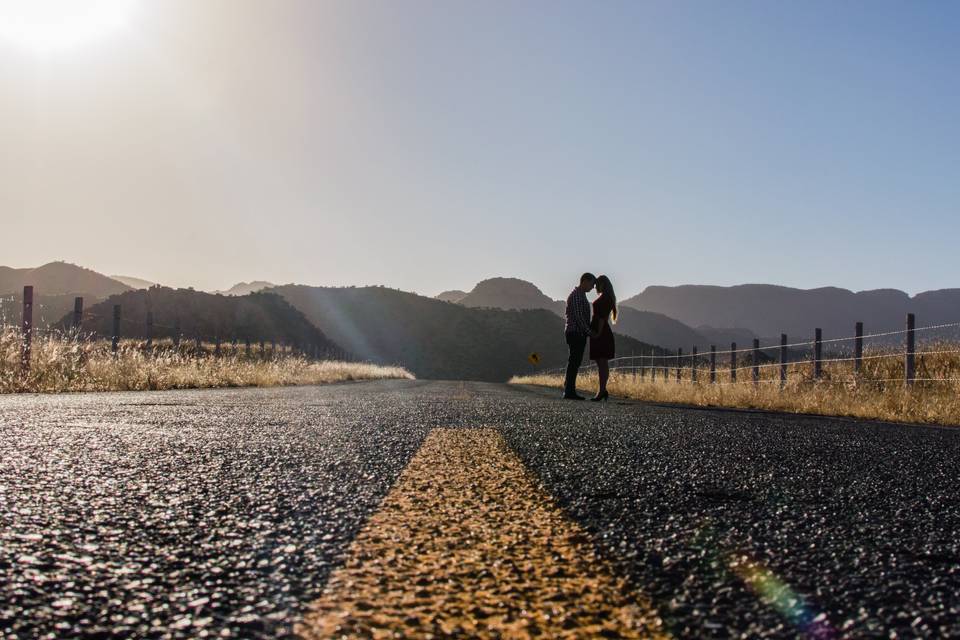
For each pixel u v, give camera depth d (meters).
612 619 1.36
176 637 1.25
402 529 2.10
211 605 1.41
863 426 7.12
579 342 12.70
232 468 3.30
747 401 12.30
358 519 2.24
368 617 1.33
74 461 3.42
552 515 2.34
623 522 2.28
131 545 1.89
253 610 1.38
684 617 1.38
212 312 82.06
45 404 7.96
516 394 14.81
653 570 1.72
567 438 4.94
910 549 2.03
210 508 2.40
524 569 1.69
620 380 20.11
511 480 3.05
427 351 139.12
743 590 1.58
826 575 1.73
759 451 4.48
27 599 1.44
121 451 3.83
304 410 7.48
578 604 1.44
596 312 12.72
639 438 5.09
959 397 9.83
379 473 3.20
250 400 9.61
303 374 26.31
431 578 1.60
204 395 11.21
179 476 3.05
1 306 13.09
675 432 5.66
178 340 21.33
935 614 1.45
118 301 77.94
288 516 2.28
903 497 2.93
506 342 144.62
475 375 133.00
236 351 28.50
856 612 1.45
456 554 1.82
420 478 3.06
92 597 1.46
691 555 1.87
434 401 9.96
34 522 2.13
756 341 17.16
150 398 9.80
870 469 3.77
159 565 1.70
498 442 4.52
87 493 2.62
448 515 2.31
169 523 2.16
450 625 1.29
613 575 1.66
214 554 1.80
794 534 2.18
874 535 2.21
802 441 5.23
